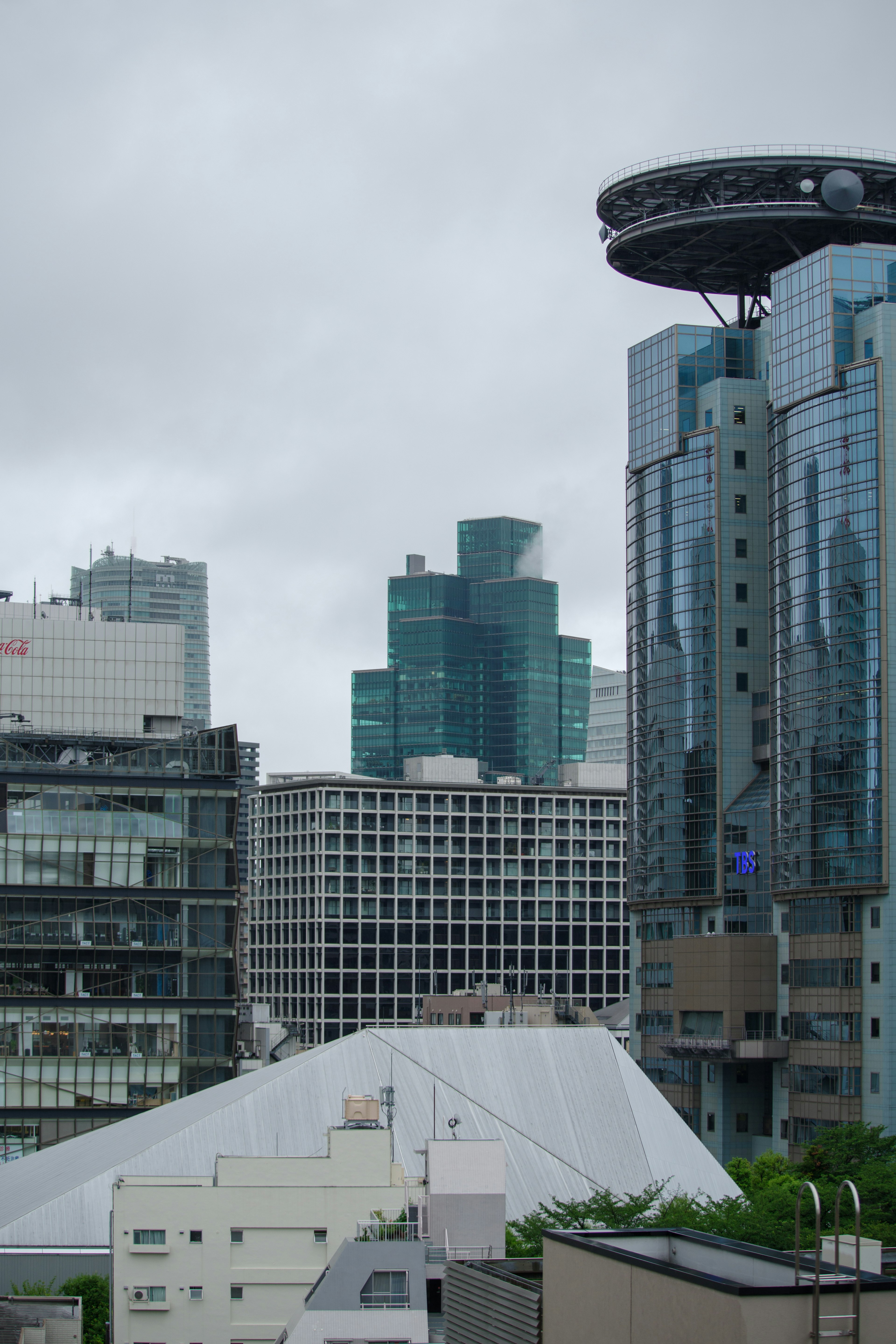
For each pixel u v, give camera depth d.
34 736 197.88
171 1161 114.75
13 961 180.50
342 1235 96.75
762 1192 127.44
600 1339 39.94
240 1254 96.50
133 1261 96.31
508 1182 111.44
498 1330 47.44
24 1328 86.81
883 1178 134.38
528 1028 129.62
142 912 183.25
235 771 187.25
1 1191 122.44
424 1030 127.44
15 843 182.50
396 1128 116.88
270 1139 116.31
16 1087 177.75
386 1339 71.88
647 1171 118.00
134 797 185.38
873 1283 35.19
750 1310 34.81
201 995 182.50
